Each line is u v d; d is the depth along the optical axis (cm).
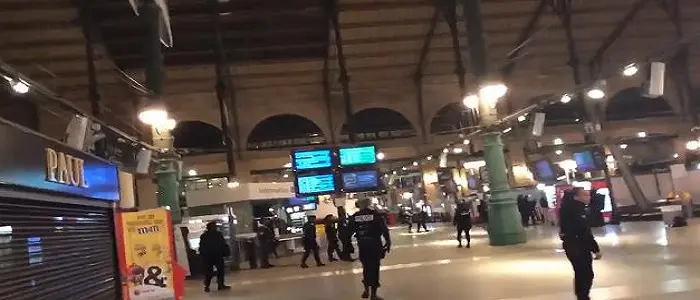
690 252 1327
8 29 2434
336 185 2264
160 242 1084
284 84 3209
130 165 1881
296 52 2953
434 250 2111
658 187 3039
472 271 1378
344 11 2642
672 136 3675
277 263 2383
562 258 1458
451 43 2981
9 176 534
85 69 2753
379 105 3400
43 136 617
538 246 1836
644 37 3206
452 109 3931
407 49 3030
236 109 3269
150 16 1606
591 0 2856
